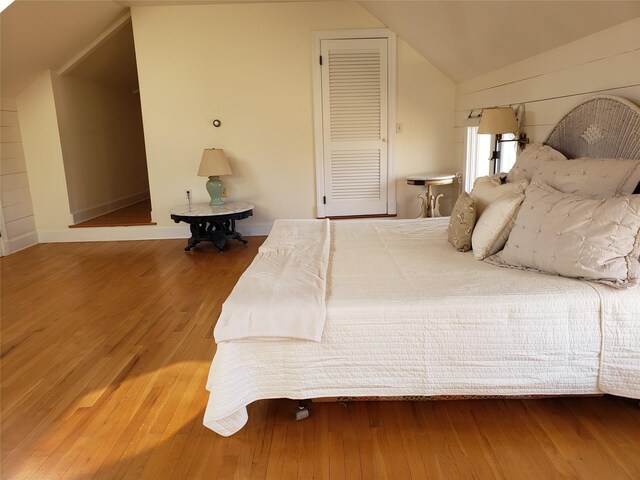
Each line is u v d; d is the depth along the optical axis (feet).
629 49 7.04
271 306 5.68
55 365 7.89
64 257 14.99
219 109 16.11
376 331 5.66
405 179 16.71
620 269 5.72
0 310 10.46
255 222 17.01
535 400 6.43
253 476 5.22
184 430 6.08
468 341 5.65
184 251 15.26
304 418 6.22
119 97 21.35
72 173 17.30
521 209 7.06
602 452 5.35
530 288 5.89
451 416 6.17
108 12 14.89
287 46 15.66
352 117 16.17
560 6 7.81
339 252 8.16
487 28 10.36
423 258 7.63
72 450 5.74
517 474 5.08
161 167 16.56
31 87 16.10
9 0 9.25
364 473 5.20
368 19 15.46
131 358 8.07
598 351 5.63
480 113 13.34
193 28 15.53
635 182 6.27
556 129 8.70
